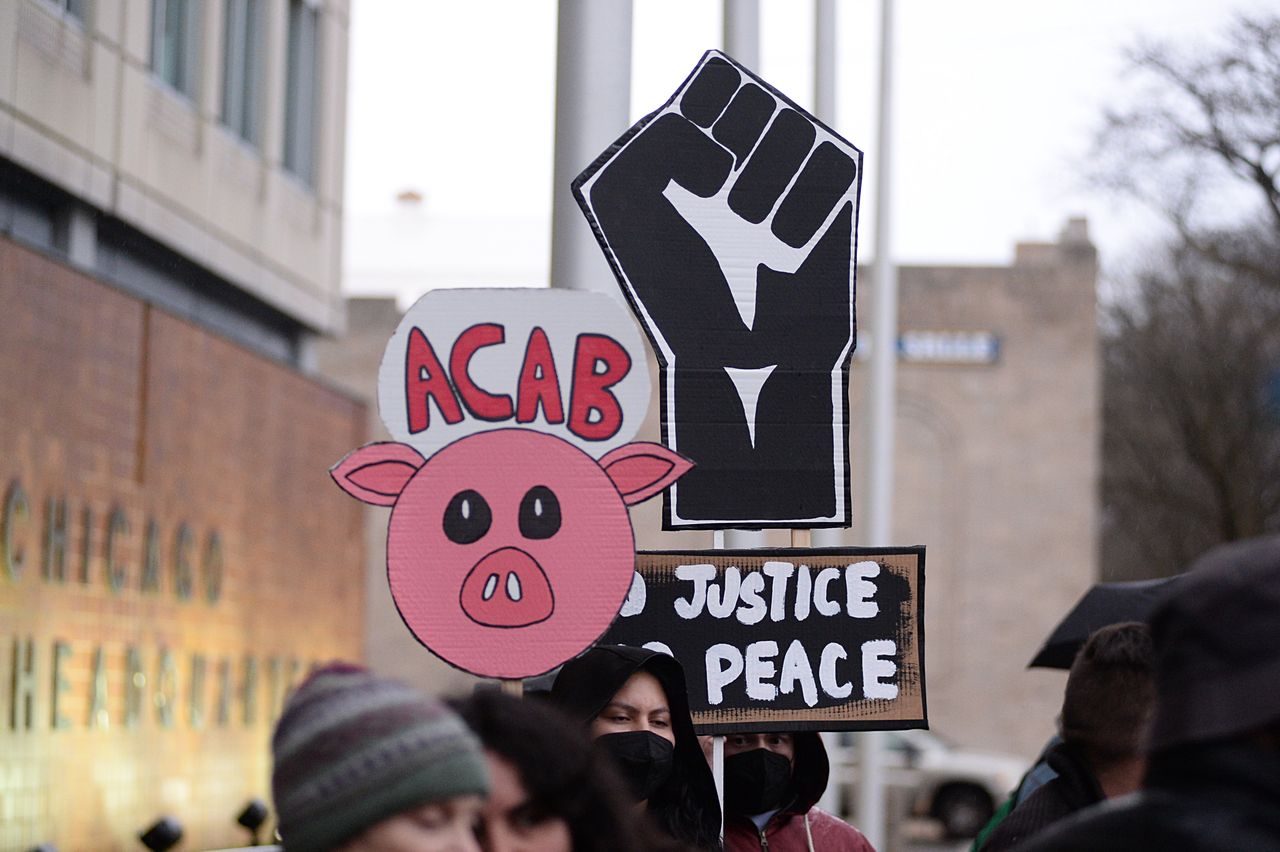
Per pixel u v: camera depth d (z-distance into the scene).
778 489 4.68
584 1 5.96
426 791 2.25
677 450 4.67
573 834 2.75
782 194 4.77
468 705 2.76
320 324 18.11
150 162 14.02
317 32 18.14
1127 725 3.96
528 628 4.17
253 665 15.54
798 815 4.76
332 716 2.28
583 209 4.71
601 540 4.21
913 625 4.67
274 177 16.83
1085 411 31.53
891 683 4.65
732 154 4.76
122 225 13.73
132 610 12.95
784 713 4.61
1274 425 34.22
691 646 4.62
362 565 19.06
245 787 15.24
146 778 13.07
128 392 13.00
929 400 31.75
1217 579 2.11
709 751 4.67
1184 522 39.03
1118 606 6.23
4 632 10.95
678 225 4.73
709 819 4.12
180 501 13.95
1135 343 35.66
